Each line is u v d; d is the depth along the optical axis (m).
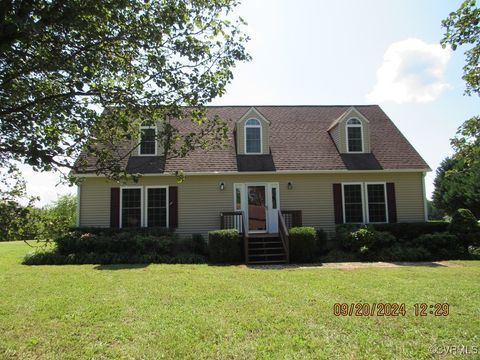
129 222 16.27
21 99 4.33
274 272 11.06
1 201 3.77
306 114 21.17
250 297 7.60
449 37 6.05
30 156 3.72
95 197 16.23
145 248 14.27
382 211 17.39
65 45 4.15
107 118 4.86
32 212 3.91
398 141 19.16
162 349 4.92
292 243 14.27
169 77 4.79
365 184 17.44
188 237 16.34
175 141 5.16
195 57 4.89
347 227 16.02
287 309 6.66
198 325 5.79
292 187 17.09
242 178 16.94
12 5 3.56
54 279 9.73
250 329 5.61
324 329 5.61
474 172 6.68
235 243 14.20
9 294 7.95
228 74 5.13
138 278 9.89
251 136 17.88
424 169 17.47
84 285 8.91
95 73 4.54
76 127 4.76
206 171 16.58
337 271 11.24
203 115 5.31
